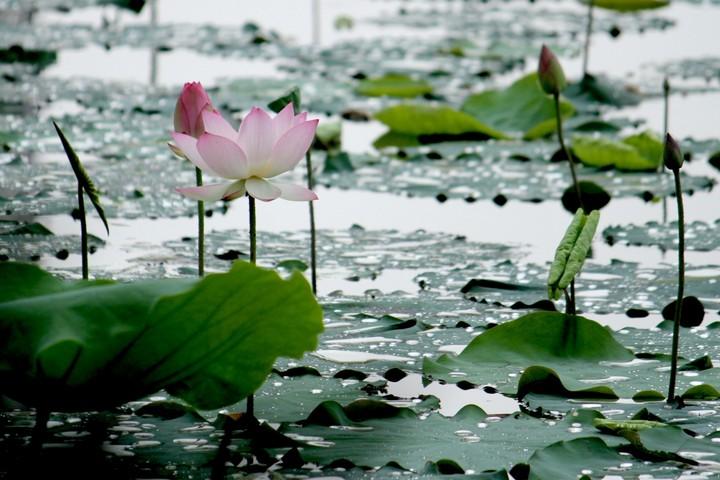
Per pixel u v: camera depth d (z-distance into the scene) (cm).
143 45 1661
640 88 1399
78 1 2106
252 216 438
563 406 460
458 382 486
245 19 2011
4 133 1082
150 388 387
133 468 384
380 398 465
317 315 383
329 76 1499
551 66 620
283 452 399
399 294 634
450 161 1033
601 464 391
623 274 675
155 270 660
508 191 902
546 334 523
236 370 399
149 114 1213
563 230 805
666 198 896
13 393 379
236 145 416
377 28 2022
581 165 1010
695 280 659
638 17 2048
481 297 630
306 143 428
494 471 379
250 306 375
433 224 822
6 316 368
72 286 400
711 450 405
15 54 1566
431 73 1525
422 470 381
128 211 816
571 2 2442
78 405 387
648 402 464
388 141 1158
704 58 1609
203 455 397
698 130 1161
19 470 381
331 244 750
